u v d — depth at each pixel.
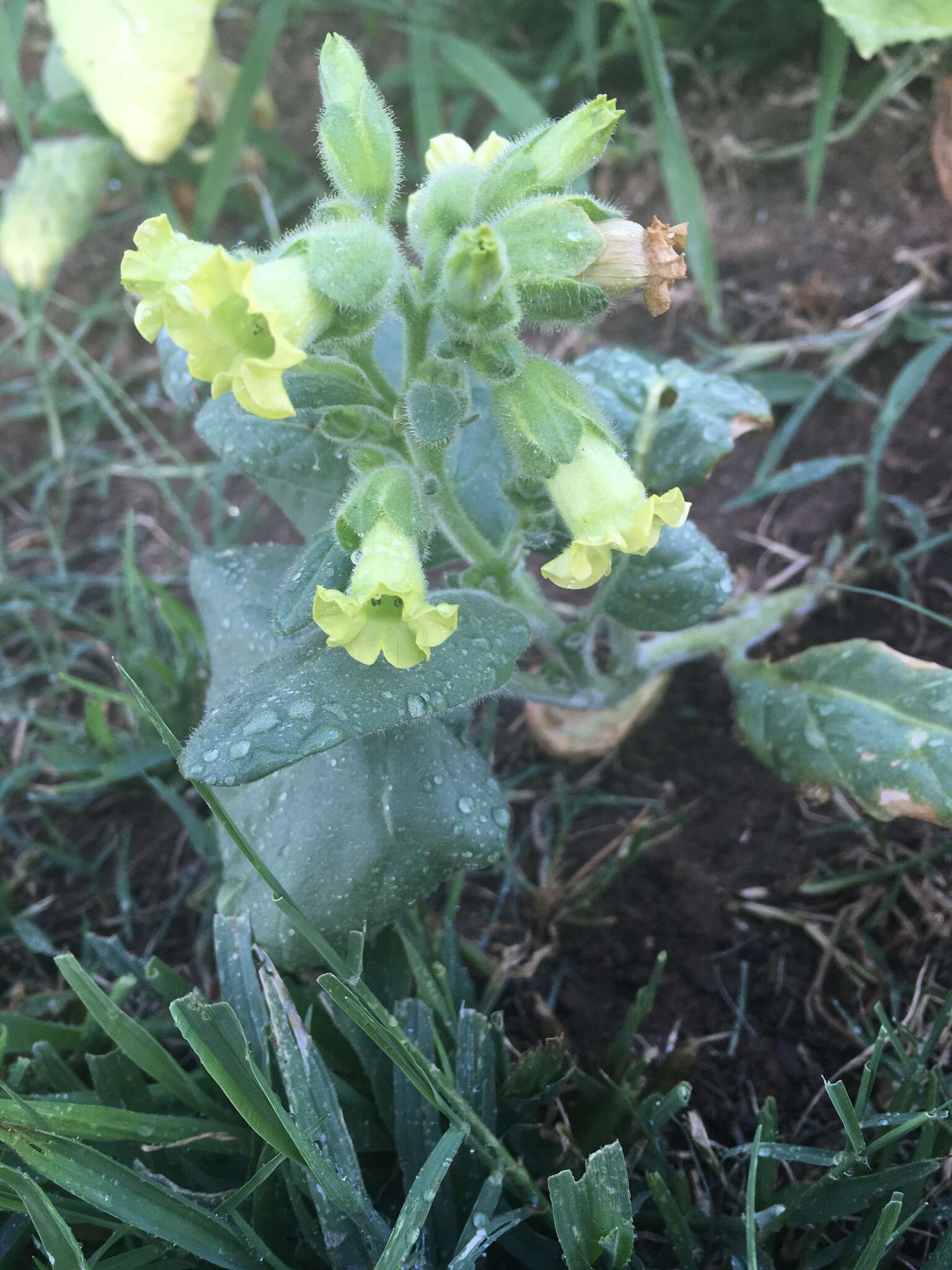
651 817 0.16
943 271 0.20
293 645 0.13
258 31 0.21
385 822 0.12
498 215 0.11
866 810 0.13
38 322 0.23
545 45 0.26
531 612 0.14
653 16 0.23
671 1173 0.12
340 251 0.10
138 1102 0.12
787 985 0.14
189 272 0.09
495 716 0.17
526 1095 0.12
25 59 0.28
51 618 0.20
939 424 0.19
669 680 0.18
